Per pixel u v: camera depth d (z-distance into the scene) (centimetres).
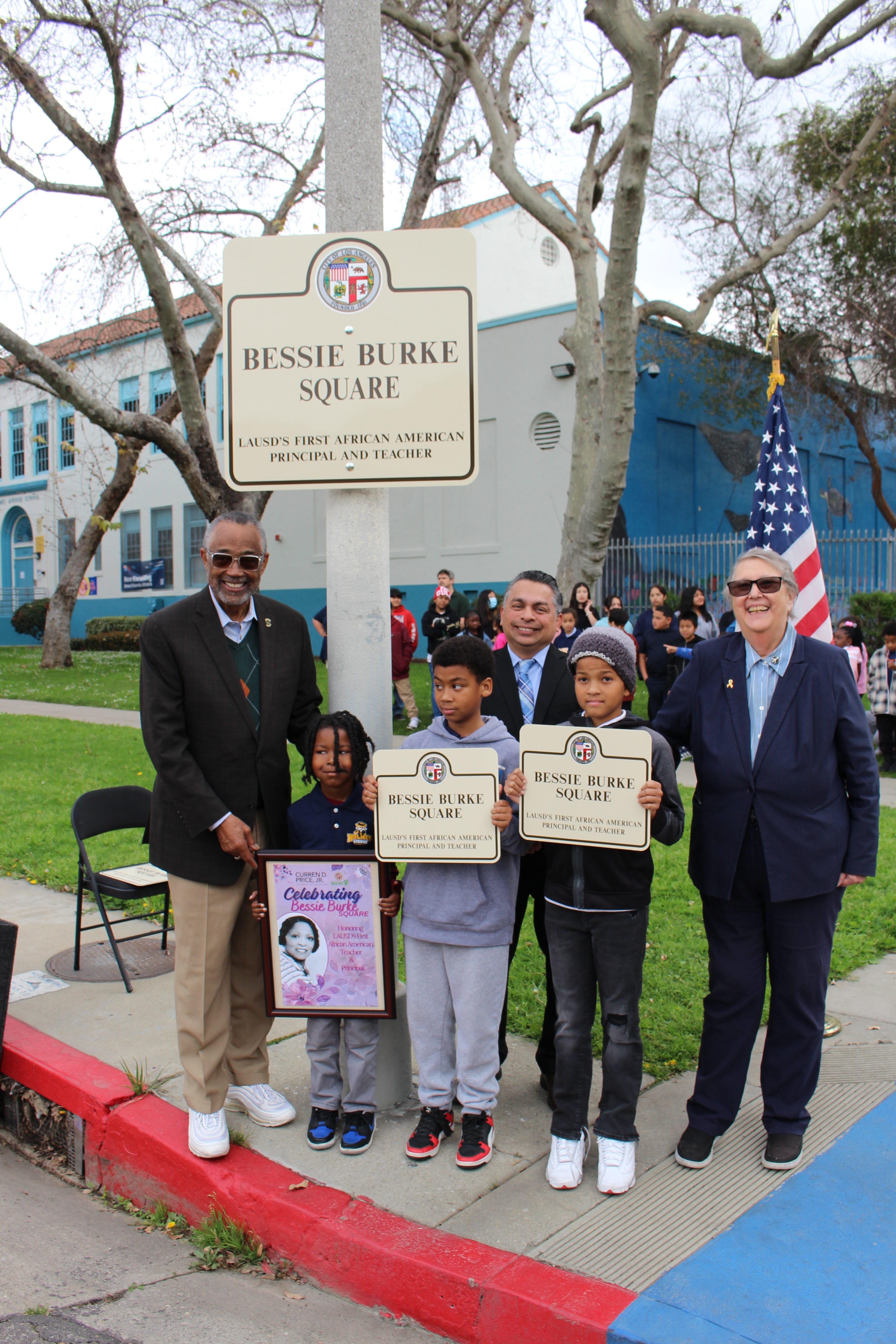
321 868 334
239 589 332
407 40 1377
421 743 338
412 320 352
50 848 734
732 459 2295
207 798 324
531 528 2095
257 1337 272
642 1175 320
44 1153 399
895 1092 373
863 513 2892
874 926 550
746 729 326
